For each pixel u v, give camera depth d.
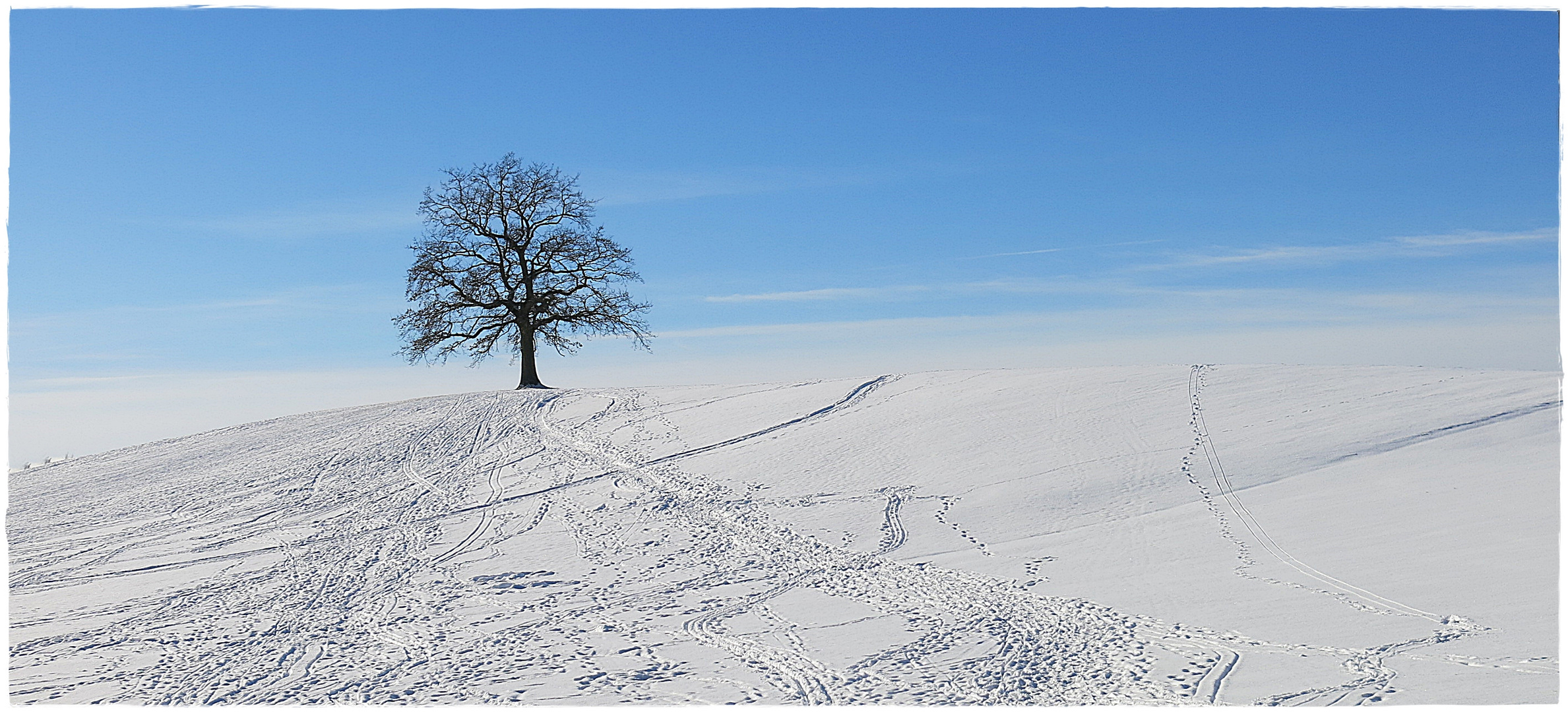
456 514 19.78
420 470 24.14
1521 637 9.69
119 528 20.80
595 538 17.34
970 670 10.14
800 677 10.23
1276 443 18.61
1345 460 17.25
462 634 12.34
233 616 13.55
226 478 25.72
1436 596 11.12
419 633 12.47
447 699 9.97
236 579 15.75
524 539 17.52
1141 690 9.27
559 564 15.81
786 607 12.99
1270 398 21.78
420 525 18.98
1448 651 9.55
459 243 41.53
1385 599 11.27
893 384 29.55
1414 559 12.46
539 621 12.77
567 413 29.98
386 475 23.91
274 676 10.92
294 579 15.57
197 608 14.06
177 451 31.41
